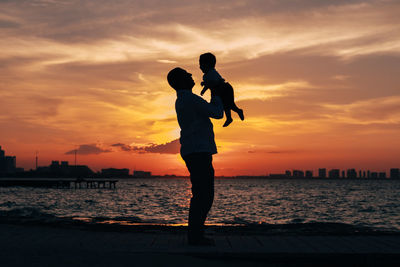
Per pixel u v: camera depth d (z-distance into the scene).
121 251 4.57
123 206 32.72
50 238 5.76
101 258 4.23
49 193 63.34
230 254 4.46
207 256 4.47
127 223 9.93
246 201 45.03
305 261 4.44
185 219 19.81
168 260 4.18
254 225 9.19
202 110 5.06
